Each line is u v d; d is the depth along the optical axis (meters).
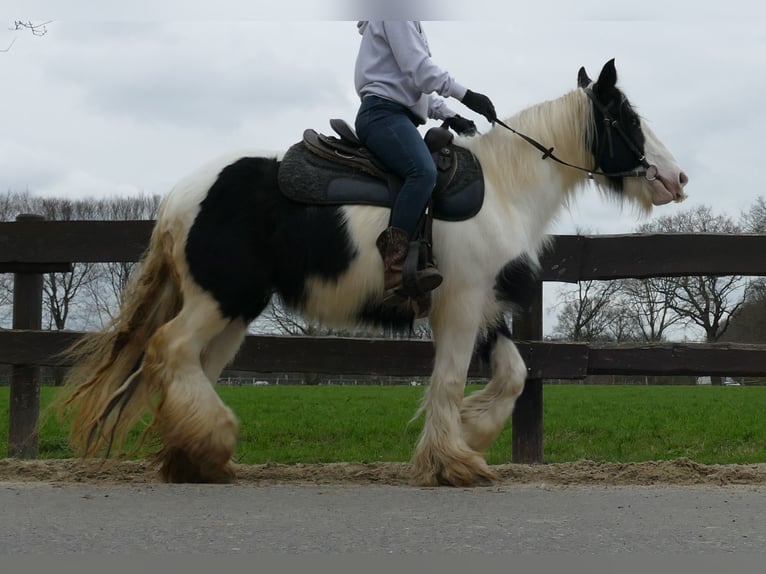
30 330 7.23
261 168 5.38
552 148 5.67
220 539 3.55
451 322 5.26
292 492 4.79
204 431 5.13
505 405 5.60
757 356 6.77
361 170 5.33
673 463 6.12
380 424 11.91
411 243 5.09
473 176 5.38
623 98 5.77
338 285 5.28
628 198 5.93
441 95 5.40
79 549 3.40
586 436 10.48
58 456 7.81
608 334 46.03
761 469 6.00
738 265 6.79
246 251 5.26
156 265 5.48
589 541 3.56
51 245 7.23
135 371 5.54
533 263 5.56
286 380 45.34
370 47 5.45
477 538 3.59
